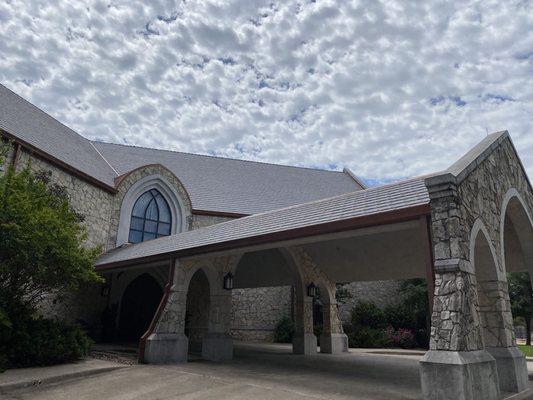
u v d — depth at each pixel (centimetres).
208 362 1073
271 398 626
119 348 1324
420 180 770
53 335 901
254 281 1648
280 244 869
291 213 972
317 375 878
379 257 1235
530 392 691
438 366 532
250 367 991
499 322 731
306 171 2948
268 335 2138
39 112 1856
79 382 752
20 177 952
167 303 1051
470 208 682
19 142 1280
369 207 752
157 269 1602
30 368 830
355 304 2277
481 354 579
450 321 554
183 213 1959
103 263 1377
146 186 1886
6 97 1634
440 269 592
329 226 751
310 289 1445
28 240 834
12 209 838
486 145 833
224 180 2495
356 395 652
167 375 817
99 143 2341
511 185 947
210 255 1020
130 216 1802
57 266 903
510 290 2306
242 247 932
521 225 1023
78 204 1534
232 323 2084
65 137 1864
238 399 621
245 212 2188
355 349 1784
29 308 974
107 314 1562
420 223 645
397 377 877
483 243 736
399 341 1961
